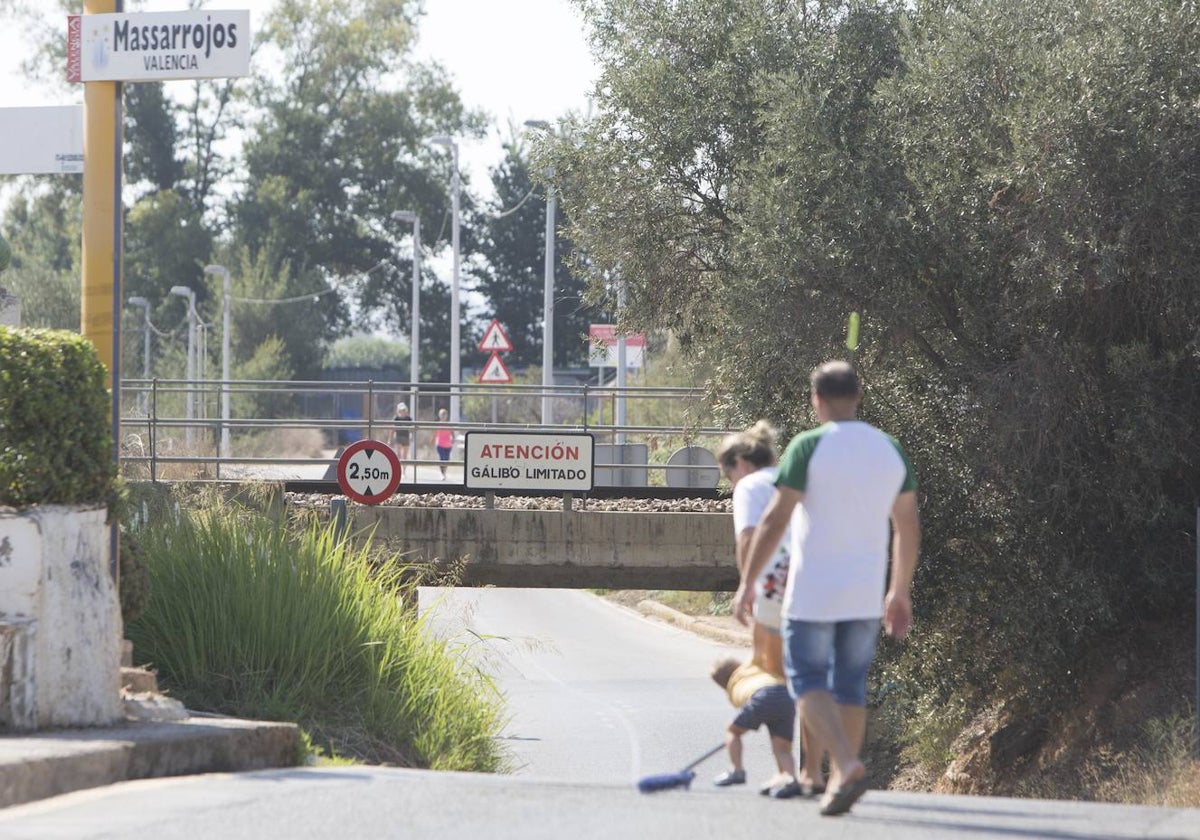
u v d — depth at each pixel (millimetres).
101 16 34438
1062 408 51969
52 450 29594
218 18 34156
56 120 36250
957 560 55312
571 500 71250
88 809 22969
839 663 22328
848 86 58281
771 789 25781
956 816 23203
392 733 40094
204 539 42531
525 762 60219
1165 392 51219
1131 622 55906
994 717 58562
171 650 39906
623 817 22516
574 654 108062
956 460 54719
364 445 59031
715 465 83812
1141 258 49094
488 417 182125
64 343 30219
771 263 52875
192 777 27359
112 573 31844
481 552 71000
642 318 69750
